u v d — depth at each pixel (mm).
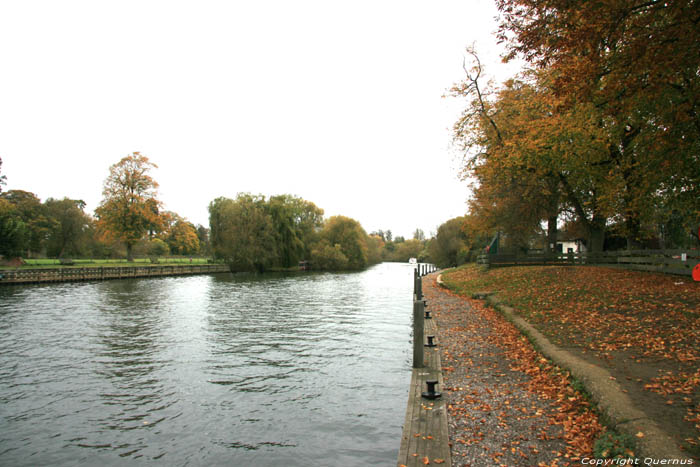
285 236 71125
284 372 11320
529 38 10328
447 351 10930
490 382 8172
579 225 32719
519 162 20500
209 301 28625
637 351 8523
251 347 14367
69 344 15195
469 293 23625
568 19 9305
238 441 7375
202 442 7406
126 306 26078
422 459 5211
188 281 50094
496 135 24219
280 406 8875
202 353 13664
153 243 98750
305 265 82688
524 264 33031
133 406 9180
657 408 5691
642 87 9648
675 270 17234
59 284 43719
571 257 29469
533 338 10539
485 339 12000
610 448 4938
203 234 137875
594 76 10016
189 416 8547
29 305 26672
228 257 65812
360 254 92688
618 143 18297
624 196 17656
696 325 9797
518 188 27859
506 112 24141
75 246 68812
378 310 23391
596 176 19891
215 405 9086
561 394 7113
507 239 45625
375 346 14070
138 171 59969
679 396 6074
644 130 13727
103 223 59031
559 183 25656
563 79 10320
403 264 143000
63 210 67000
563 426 5973
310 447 7004
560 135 18219
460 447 5520
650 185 15016
